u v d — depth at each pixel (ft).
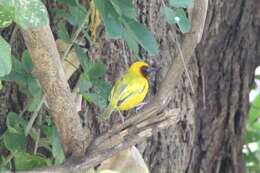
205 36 34.76
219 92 36.58
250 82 37.91
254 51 36.99
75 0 23.86
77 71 26.55
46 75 19.01
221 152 37.78
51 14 26.63
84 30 24.85
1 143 25.66
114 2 20.92
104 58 28.68
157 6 30.35
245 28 36.09
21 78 23.24
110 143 20.31
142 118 20.03
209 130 36.86
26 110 25.40
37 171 20.51
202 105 35.96
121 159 22.35
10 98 26.71
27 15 16.34
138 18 30.04
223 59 36.11
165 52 30.55
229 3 34.86
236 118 37.68
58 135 22.53
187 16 24.63
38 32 17.75
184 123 32.94
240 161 38.52
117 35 20.94
